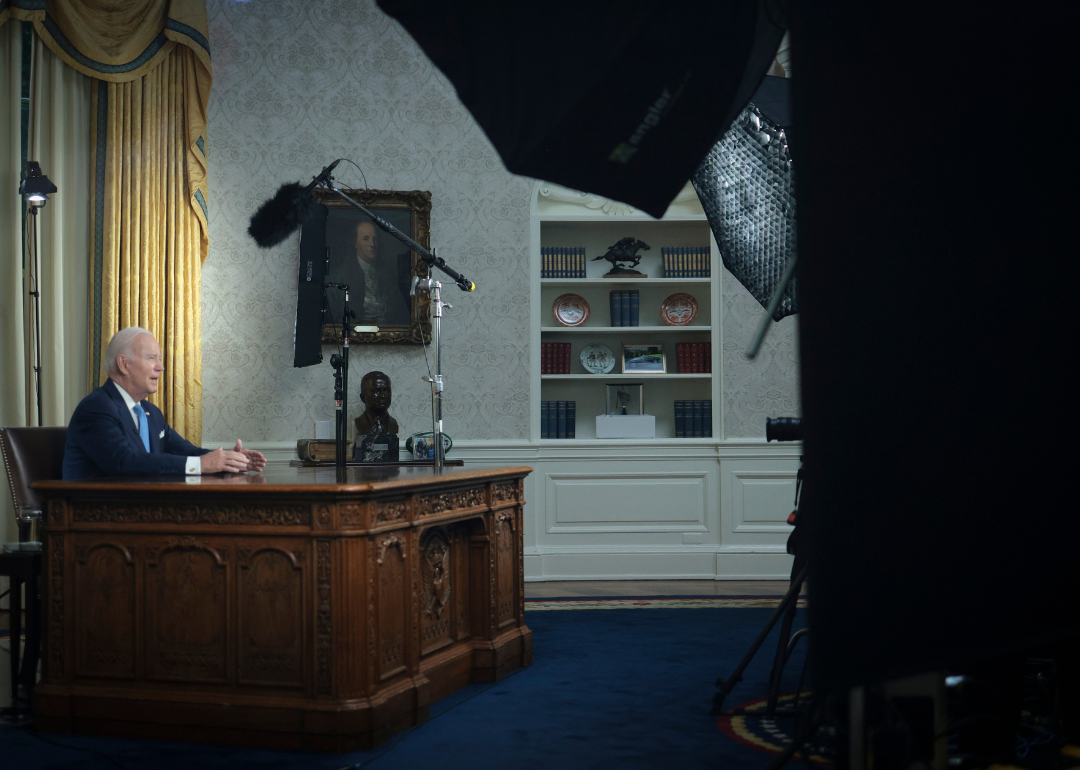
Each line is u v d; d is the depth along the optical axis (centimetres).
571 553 620
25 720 301
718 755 263
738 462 623
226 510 281
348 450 575
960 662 98
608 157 136
